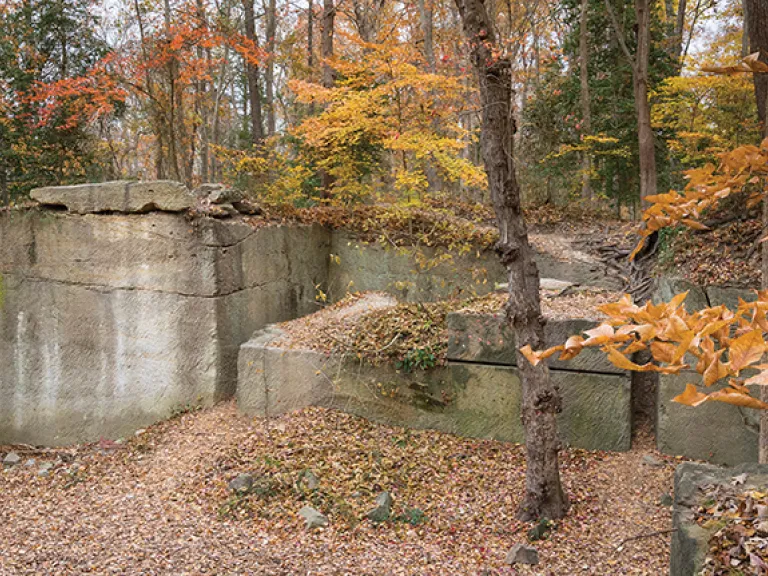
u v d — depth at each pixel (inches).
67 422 427.2
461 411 346.3
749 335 37.1
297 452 328.5
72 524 284.4
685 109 571.2
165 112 579.2
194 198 400.8
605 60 687.7
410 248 487.8
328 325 409.1
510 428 337.1
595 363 321.7
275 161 577.9
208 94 837.8
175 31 504.4
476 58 266.8
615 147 642.2
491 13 483.2
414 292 490.0
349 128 441.7
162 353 405.1
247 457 328.5
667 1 796.6
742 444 294.2
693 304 320.8
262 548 253.6
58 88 485.7
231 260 407.5
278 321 454.0
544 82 706.2
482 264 478.6
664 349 41.1
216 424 374.6
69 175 644.7
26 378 439.8
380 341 370.0
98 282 420.2
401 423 357.1
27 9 628.1
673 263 350.6
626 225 549.3
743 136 530.3
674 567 124.0
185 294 399.2
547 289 398.3
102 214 416.8
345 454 326.0
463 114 507.5
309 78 789.9
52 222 429.7
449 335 346.9
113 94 517.0
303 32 907.4
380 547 254.5
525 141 684.1
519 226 269.1
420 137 426.9
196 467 329.7
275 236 450.3
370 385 362.6
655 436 324.5
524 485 298.4
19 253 438.9
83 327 425.1
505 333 336.8
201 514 285.7
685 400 38.4
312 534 263.4
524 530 265.0
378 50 426.0
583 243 515.8
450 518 276.7
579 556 244.2
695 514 123.0
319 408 371.2
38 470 362.3
